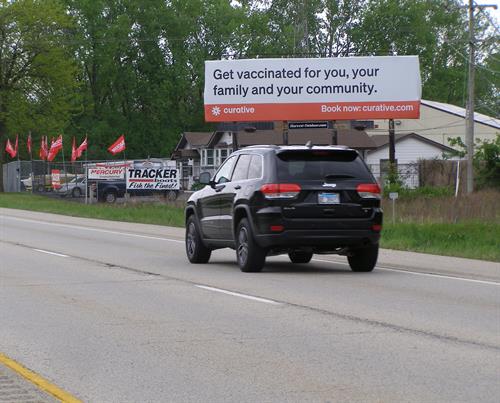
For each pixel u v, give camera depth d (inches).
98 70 3646.7
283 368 353.4
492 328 441.1
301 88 1948.8
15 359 374.6
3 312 500.1
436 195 1763.0
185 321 465.7
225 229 725.9
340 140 2874.0
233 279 653.9
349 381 331.3
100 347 398.0
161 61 3730.3
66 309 510.3
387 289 594.9
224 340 411.8
